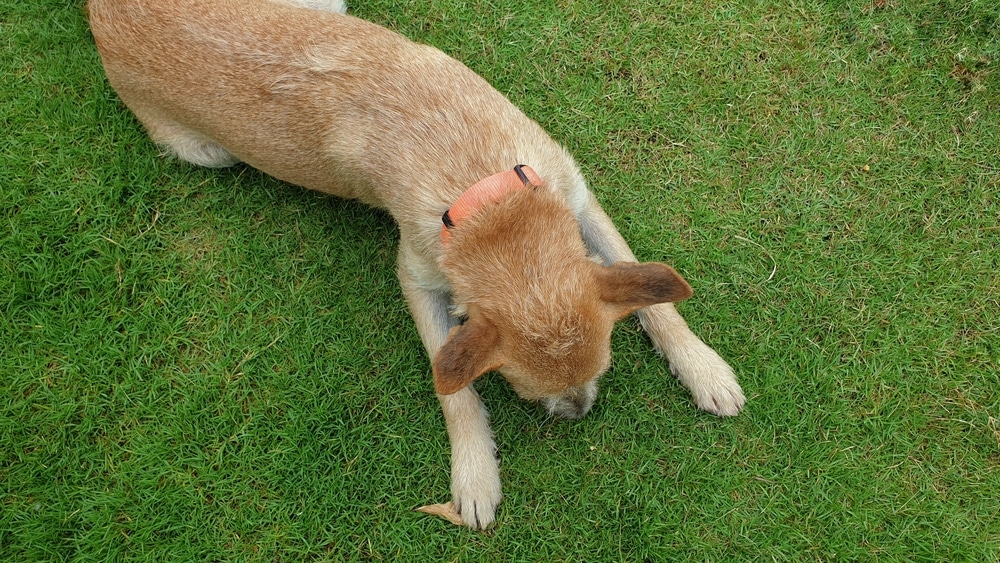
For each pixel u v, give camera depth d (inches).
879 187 42.6
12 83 44.8
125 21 39.6
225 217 44.1
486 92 38.7
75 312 43.1
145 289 43.5
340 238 43.6
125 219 44.0
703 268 42.4
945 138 42.8
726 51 44.0
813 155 43.1
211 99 39.0
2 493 41.5
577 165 43.0
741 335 41.7
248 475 41.8
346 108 37.9
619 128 43.8
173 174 44.4
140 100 41.3
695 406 41.0
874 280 41.9
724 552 40.2
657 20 44.4
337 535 41.2
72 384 42.6
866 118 43.2
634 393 41.4
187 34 38.9
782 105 43.5
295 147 39.1
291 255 43.7
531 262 34.6
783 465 40.6
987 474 40.0
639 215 43.0
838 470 40.4
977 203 42.1
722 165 43.2
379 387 42.3
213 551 41.3
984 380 40.8
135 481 41.8
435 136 37.2
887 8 43.8
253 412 42.3
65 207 43.9
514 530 40.6
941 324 41.4
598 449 41.2
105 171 44.2
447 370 32.4
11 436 42.0
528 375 34.2
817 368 41.3
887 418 40.7
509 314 34.0
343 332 42.8
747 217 42.7
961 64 43.1
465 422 40.3
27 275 43.3
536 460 41.2
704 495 40.6
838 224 42.4
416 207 37.3
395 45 38.8
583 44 44.6
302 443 41.9
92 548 41.1
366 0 45.4
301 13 39.6
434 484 41.3
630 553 40.3
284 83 38.1
